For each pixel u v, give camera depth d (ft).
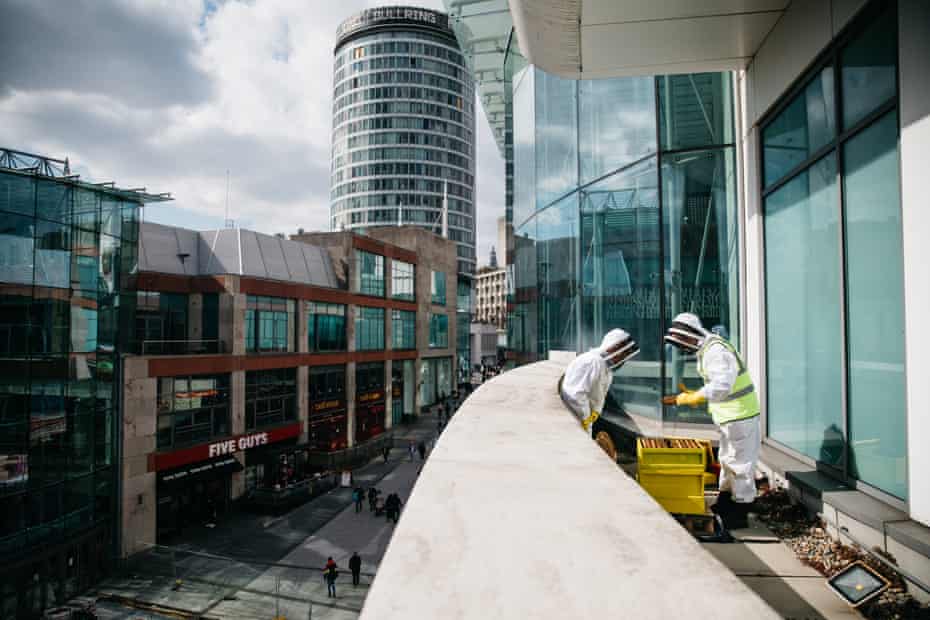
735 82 19.20
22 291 60.85
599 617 2.93
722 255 21.29
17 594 58.54
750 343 18.06
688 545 4.13
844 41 11.94
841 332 12.42
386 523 91.66
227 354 92.94
